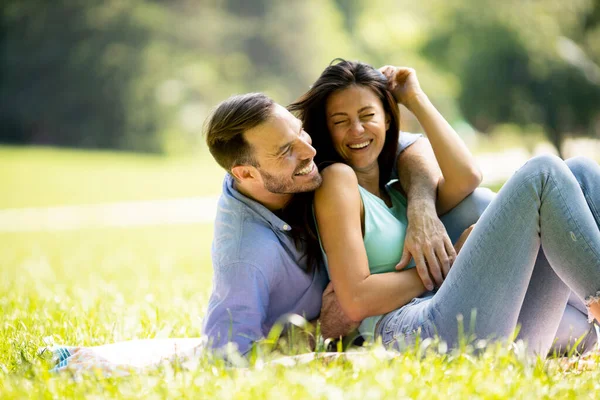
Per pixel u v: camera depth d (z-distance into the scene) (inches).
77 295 425.1
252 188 254.2
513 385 199.5
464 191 279.1
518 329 238.4
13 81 3186.5
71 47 3147.1
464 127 3009.4
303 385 196.5
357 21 3838.6
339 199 251.3
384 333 251.3
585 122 1926.7
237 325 241.6
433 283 255.1
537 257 244.5
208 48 3233.3
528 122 1955.0
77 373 227.0
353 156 274.2
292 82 3324.3
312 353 231.5
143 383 213.5
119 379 221.1
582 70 1886.1
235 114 245.0
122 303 386.9
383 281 248.7
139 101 3097.9
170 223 1338.6
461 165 277.0
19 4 3159.5
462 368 209.9
